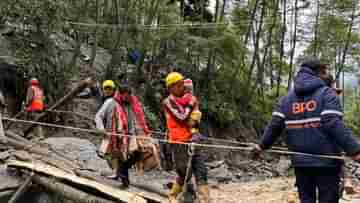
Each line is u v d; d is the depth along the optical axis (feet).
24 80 41.60
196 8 75.51
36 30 42.78
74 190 16.74
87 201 16.01
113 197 15.24
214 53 62.64
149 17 57.31
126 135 16.92
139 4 60.13
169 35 57.11
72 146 28.63
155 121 49.19
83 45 58.95
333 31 80.69
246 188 28.86
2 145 23.68
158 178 27.81
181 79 15.52
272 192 26.45
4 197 17.89
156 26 58.34
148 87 55.47
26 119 32.09
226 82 68.44
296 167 10.90
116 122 17.54
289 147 11.05
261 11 75.61
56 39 51.57
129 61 62.80
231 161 51.21
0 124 24.29
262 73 76.95
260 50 83.10
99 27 53.93
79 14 48.65
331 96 10.32
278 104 11.43
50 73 43.16
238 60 66.03
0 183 18.30
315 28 81.05
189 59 63.05
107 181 18.65
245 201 23.52
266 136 11.41
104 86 18.44
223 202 23.29
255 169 48.11
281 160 51.65
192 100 15.43
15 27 43.65
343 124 9.98
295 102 10.87
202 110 62.49
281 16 80.33
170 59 63.00
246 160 52.70
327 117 10.09
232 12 77.30
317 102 10.41
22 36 43.14
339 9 79.05
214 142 59.47
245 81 74.28
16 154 22.00
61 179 17.24
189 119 15.30
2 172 19.16
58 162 22.18
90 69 50.78
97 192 16.01
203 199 15.19
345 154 10.52
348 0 78.02
